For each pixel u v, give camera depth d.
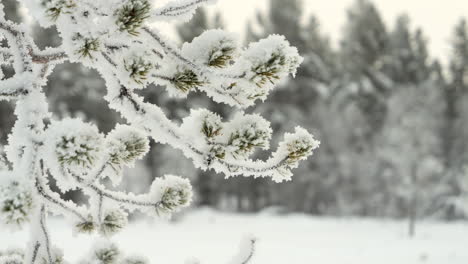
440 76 46.00
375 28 46.66
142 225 23.64
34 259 1.73
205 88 1.72
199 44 1.69
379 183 30.14
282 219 28.97
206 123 1.72
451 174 30.55
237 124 1.75
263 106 33.06
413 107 26.20
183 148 1.74
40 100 1.54
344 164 31.39
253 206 36.41
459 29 45.19
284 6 37.94
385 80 41.94
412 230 22.27
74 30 1.41
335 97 37.72
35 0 1.32
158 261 13.58
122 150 1.76
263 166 1.77
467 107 34.78
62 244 13.66
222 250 16.41
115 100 1.71
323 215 32.84
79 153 1.28
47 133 1.32
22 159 1.36
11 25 1.61
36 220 1.73
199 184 35.50
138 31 1.50
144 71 1.50
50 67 1.71
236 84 1.71
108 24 1.44
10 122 21.62
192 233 21.83
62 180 1.63
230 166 1.77
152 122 1.72
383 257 15.24
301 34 37.84
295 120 32.69
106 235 2.05
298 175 32.72
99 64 1.60
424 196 23.14
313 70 37.22
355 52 44.78
